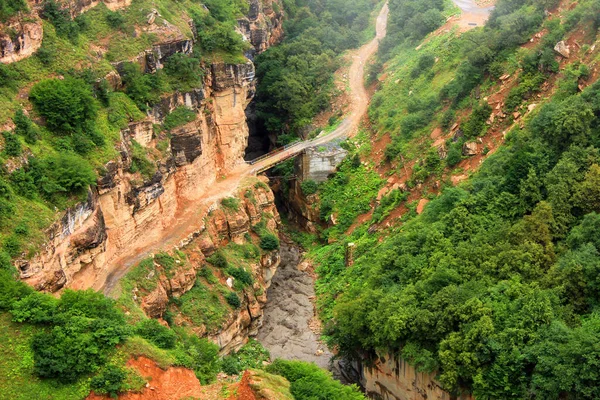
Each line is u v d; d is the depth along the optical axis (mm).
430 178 77188
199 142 75562
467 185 67250
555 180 57719
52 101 58000
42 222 50594
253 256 76062
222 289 68188
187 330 62062
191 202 76250
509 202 60719
